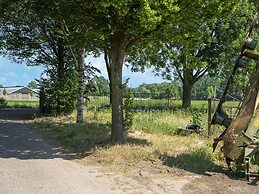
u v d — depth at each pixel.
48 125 18.38
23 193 7.15
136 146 11.46
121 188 7.61
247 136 8.77
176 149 11.53
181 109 26.22
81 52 19.16
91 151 10.98
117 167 9.27
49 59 25.97
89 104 30.34
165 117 19.28
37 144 12.85
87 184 7.83
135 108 27.88
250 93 9.09
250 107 8.96
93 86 21.86
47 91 23.94
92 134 14.41
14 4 15.00
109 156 10.17
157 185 7.87
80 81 19.36
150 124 16.64
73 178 8.26
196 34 11.60
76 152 11.20
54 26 21.44
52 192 7.26
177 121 17.92
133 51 14.90
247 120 8.91
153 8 10.18
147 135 14.50
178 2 10.73
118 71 12.21
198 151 10.84
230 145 8.99
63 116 23.27
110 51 12.41
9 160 10.03
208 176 8.76
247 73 24.58
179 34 11.52
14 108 38.50
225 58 32.28
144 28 10.66
